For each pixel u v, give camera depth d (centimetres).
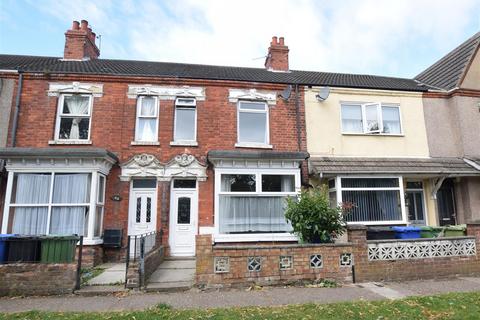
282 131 1202
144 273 706
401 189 1153
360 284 732
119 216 1041
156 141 1116
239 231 1041
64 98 1129
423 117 1312
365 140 1255
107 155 977
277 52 1502
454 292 655
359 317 504
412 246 793
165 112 1145
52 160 965
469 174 1170
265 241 1034
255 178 1080
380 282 751
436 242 809
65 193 967
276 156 1055
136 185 1095
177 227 1086
